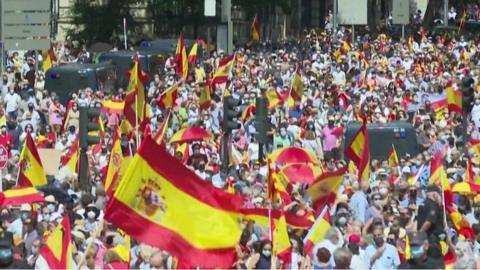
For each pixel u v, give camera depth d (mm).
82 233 51500
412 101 106688
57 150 71750
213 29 170500
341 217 55281
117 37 171000
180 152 72625
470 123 96812
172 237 39812
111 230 51188
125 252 48406
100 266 48219
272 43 168125
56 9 169500
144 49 130000
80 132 66312
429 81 120500
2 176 64938
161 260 43500
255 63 131875
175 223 39781
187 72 118750
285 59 136625
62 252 45344
